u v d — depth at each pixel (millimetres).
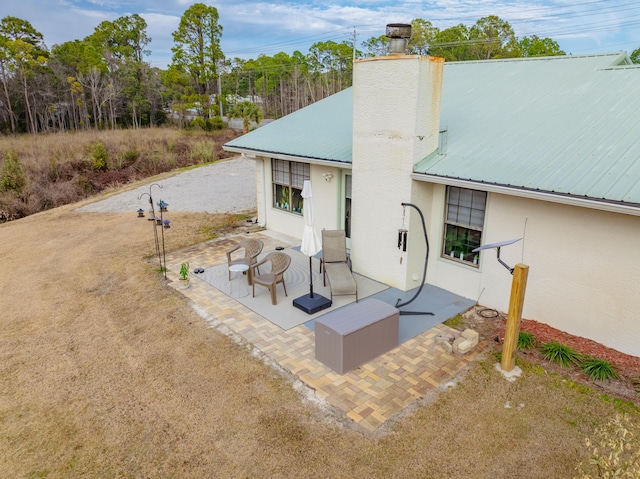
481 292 8203
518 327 5973
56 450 4977
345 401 5629
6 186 19734
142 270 10375
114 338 7352
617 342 6484
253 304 8422
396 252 8750
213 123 42094
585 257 6574
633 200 5434
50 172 23672
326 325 6227
